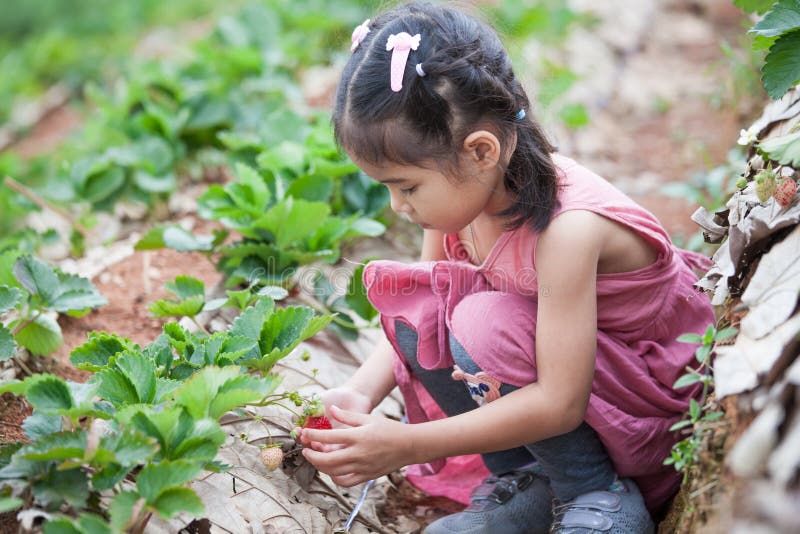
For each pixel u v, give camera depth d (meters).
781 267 1.39
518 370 1.55
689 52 4.42
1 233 3.32
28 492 1.36
